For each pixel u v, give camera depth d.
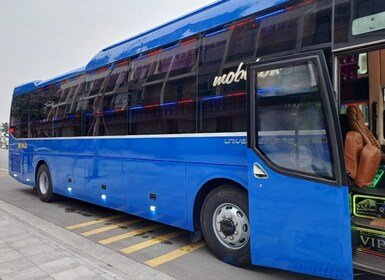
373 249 3.32
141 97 5.46
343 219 3.07
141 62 5.59
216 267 4.26
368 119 5.11
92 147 6.68
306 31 3.52
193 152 4.52
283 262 3.47
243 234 4.09
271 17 3.84
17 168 10.25
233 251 4.20
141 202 5.42
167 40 5.13
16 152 10.33
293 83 3.40
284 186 3.43
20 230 5.57
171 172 4.85
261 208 3.60
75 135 7.30
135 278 3.93
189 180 4.59
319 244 3.21
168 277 3.96
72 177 7.44
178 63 4.88
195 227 4.63
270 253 3.55
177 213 4.79
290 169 3.40
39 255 4.41
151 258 4.63
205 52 4.50
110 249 5.02
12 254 4.44
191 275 4.04
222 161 4.16
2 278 3.71
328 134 3.17
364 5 3.13
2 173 16.00
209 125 4.33
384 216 3.55
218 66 4.30
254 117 3.66
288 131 3.43
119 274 3.94
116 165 5.99
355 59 4.98
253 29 4.00
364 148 3.72
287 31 3.68
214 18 4.49
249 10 4.08
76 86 7.42
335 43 3.30
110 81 6.29
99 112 6.50
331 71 3.33
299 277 3.91
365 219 3.56
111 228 6.17
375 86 5.10
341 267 3.09
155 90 5.20
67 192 7.68
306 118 3.32
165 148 4.95
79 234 5.80
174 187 4.81
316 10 3.46
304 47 3.52
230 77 4.14
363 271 3.25
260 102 3.62
